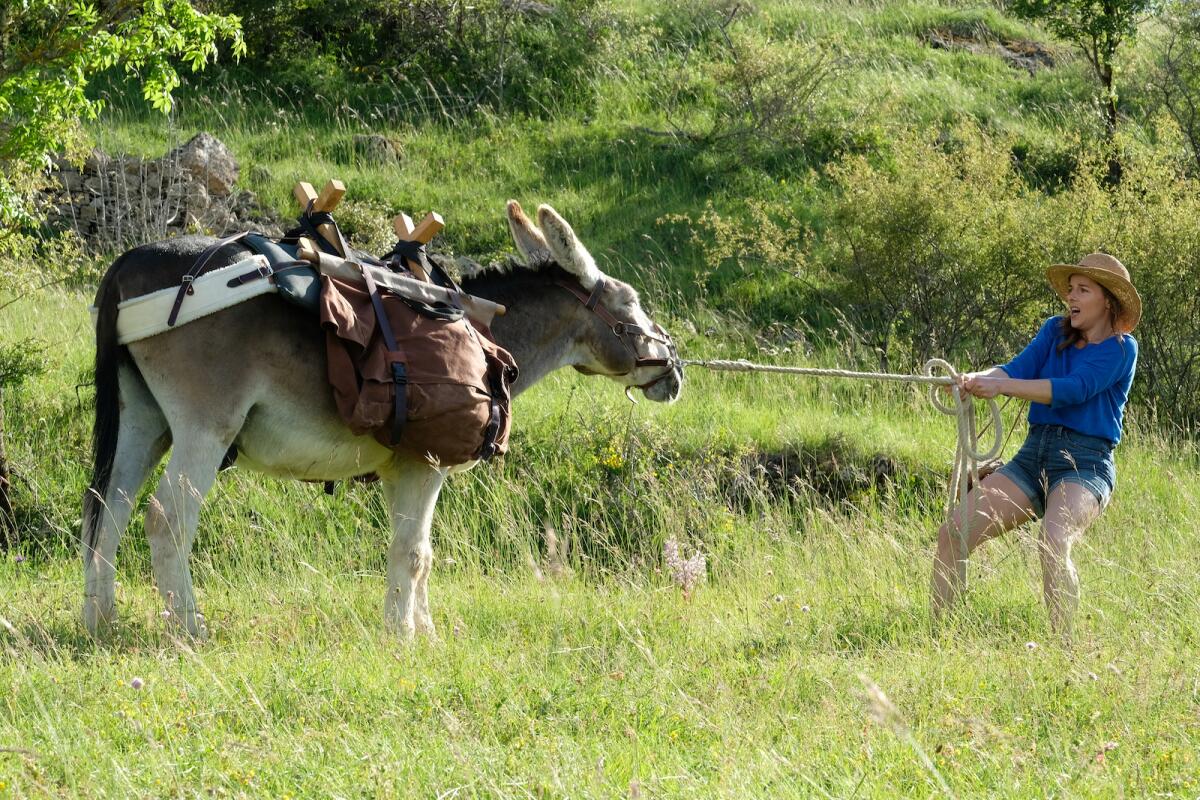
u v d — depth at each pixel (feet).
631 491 65.62
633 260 111.14
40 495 60.90
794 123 134.51
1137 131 134.10
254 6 141.18
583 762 28.45
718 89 142.92
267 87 138.51
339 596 48.60
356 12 146.82
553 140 132.16
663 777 26.81
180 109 130.41
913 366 92.58
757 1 172.24
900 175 98.99
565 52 146.41
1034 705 33.50
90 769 27.37
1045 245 91.76
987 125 138.10
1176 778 28.02
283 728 30.96
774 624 44.52
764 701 34.63
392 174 122.42
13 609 43.65
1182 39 138.00
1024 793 27.48
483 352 43.29
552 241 47.19
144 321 38.83
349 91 139.33
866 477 71.67
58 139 63.21
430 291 42.91
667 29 160.45
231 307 39.19
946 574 44.52
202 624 39.99
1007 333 94.07
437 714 32.24
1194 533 58.13
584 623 45.01
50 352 75.77
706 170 126.93
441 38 146.61
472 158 127.75
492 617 47.19
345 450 42.42
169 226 106.52
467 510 63.46
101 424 40.27
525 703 33.32
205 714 31.27
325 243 42.32
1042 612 44.80
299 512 61.72
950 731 31.32
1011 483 44.34
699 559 50.47
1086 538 56.39
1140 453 78.74
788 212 118.32
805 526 61.72
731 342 98.58
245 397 39.45
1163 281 87.81
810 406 84.84
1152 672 35.96
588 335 49.21
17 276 84.38
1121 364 43.29
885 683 35.68
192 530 39.09
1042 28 167.32
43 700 32.91
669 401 50.57
